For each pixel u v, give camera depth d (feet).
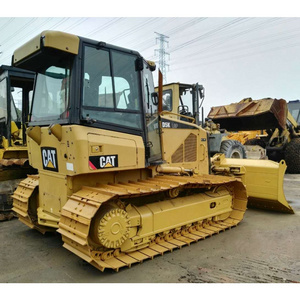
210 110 37.58
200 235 14.24
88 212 10.04
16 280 10.46
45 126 12.66
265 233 15.16
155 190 11.43
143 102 12.90
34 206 14.51
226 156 29.22
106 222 10.39
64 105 11.36
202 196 15.30
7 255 12.69
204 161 18.34
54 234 15.33
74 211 10.50
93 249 10.77
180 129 16.96
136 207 12.35
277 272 10.96
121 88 12.23
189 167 17.38
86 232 9.79
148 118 13.55
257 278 10.48
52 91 12.23
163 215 12.85
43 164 12.87
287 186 27.81
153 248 12.55
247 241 14.06
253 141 41.78
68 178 11.38
